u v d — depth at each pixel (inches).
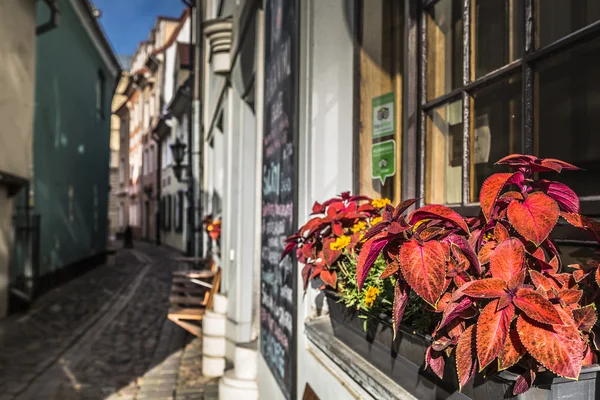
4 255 333.4
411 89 83.8
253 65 159.8
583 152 50.9
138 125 1395.2
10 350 252.4
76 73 563.5
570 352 32.6
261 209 148.3
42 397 187.9
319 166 94.6
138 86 1357.0
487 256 41.0
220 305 220.4
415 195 83.0
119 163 1700.3
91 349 255.4
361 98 95.3
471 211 67.9
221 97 253.9
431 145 80.2
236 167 202.5
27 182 358.9
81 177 589.3
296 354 96.8
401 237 45.0
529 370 35.9
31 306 369.4
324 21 95.3
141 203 1362.0
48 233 454.6
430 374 49.7
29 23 361.1
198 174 509.4
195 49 530.6
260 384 148.3
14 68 338.3
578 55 51.4
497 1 65.2
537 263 41.7
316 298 92.8
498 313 35.4
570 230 49.0
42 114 442.9
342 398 71.1
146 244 1201.4
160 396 188.1
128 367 225.5
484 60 68.1
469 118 70.1
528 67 57.7
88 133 626.5
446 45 77.1
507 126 63.0
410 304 52.0
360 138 95.3
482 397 41.9
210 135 375.6
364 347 65.1
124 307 373.1
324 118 95.1
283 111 113.6
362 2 94.7
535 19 57.4
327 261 69.9
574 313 37.2
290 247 83.5
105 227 737.6
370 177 94.2
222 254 238.5
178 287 282.0
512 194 40.3
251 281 195.6
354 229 71.5
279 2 118.7
